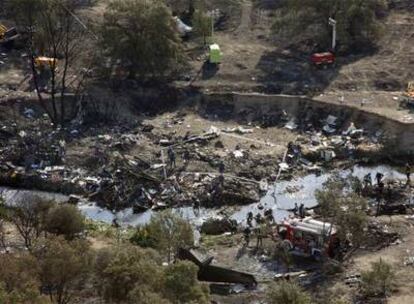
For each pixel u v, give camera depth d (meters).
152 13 160.50
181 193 134.25
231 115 158.38
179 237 106.19
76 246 81.06
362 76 164.12
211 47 168.25
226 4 194.88
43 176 139.88
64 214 106.50
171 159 141.62
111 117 157.88
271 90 161.75
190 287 76.38
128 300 73.38
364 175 138.38
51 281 76.75
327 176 139.00
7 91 161.25
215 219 124.62
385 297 95.06
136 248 83.38
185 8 194.12
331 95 158.00
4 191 137.75
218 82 164.12
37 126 153.88
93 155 144.75
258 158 143.00
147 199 133.50
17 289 68.25
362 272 98.81
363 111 150.75
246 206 131.25
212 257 108.38
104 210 132.38
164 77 166.25
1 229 109.31
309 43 176.12
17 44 176.38
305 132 151.75
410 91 157.25
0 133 151.00
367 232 112.12
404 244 109.75
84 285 79.75
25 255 78.31
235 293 100.62
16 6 158.50
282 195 133.38
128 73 166.00
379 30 172.75
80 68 168.12
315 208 125.31
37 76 166.50
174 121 156.50
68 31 158.25
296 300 89.00
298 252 109.75
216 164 141.00
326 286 99.62
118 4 161.75
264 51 175.38
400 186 132.75
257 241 114.25
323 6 172.12
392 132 146.25
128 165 140.88
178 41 164.25
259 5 194.88
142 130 153.00
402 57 169.88
